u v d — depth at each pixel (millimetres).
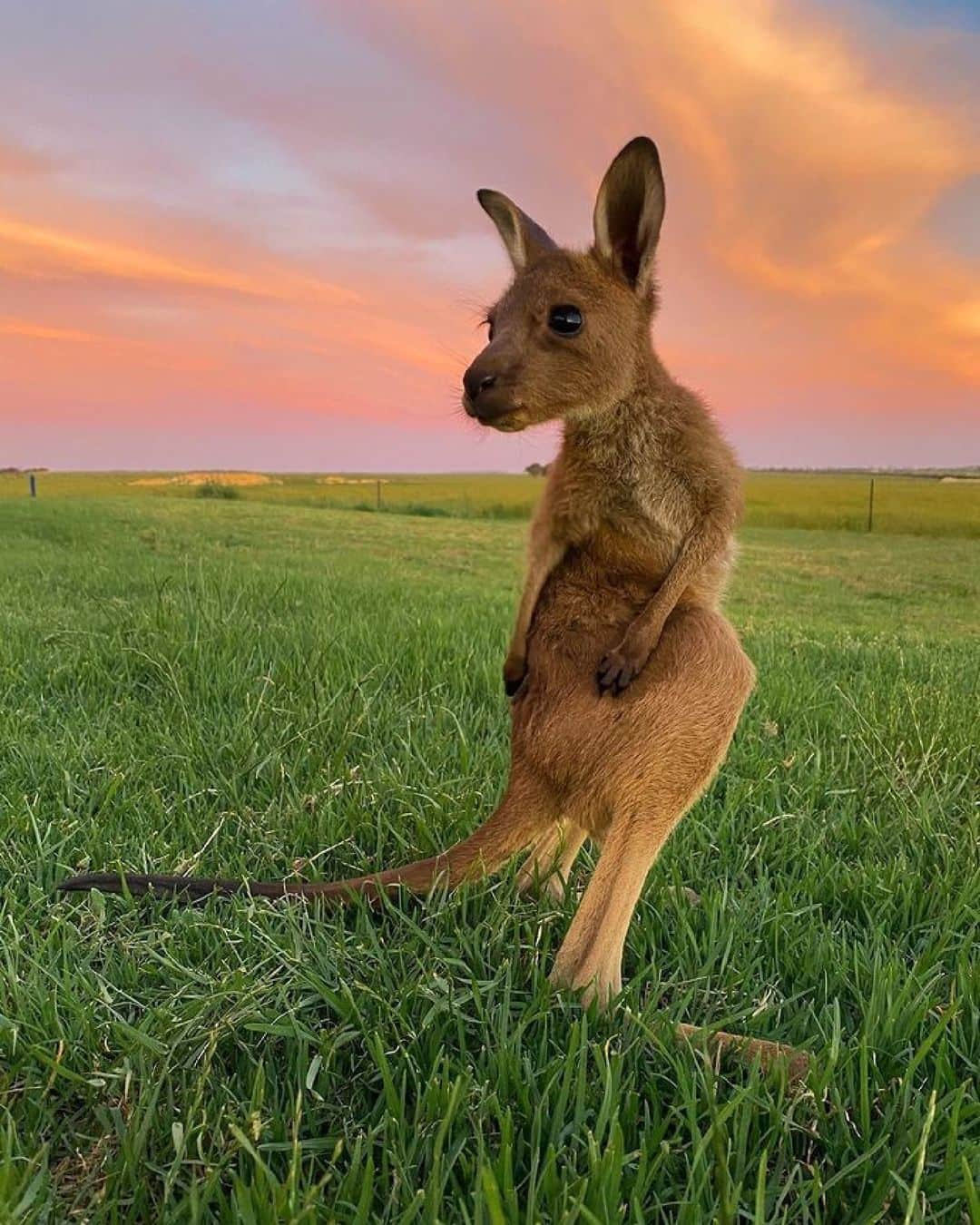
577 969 515
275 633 1311
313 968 528
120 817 748
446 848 713
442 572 2971
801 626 2033
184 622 1310
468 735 957
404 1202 384
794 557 3926
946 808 824
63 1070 436
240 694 1054
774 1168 421
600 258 612
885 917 641
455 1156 399
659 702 546
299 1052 456
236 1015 474
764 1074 468
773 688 1161
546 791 575
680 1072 437
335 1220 369
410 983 508
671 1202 390
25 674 1116
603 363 587
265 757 854
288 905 572
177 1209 376
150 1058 461
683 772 547
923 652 1557
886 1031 487
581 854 744
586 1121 433
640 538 584
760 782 845
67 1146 429
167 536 3605
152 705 1042
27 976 522
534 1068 466
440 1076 442
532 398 582
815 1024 517
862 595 2869
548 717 569
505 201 664
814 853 722
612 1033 486
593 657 570
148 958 552
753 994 533
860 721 1020
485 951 565
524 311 599
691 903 644
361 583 2150
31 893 610
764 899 632
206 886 600
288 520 4961
